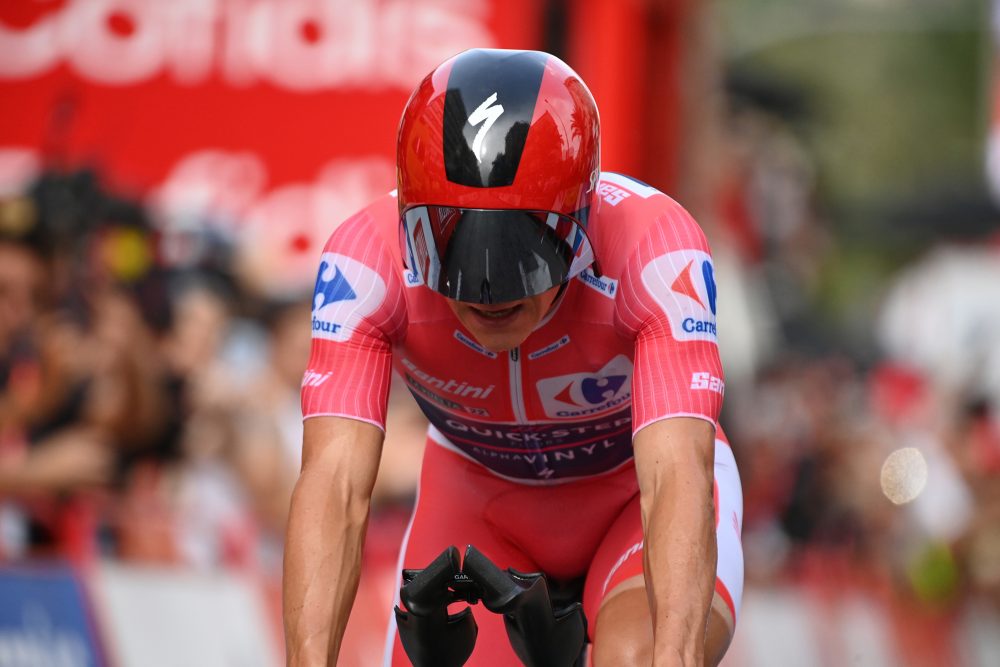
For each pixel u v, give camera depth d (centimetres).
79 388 2203
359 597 1980
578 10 2220
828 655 2548
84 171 2298
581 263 823
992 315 4228
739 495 971
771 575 2573
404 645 771
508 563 1035
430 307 894
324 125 2302
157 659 1847
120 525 1878
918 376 3622
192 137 2314
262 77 2309
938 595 2909
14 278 2225
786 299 4388
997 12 4534
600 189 921
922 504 3008
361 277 879
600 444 981
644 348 844
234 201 2306
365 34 2294
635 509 995
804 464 3131
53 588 1816
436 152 789
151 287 2264
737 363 3344
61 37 2323
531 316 817
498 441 982
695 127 2572
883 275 5966
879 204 4953
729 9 7050
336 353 866
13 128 2312
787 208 4538
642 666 811
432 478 1060
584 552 1041
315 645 772
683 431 801
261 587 2066
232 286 2289
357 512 826
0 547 1834
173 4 2323
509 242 784
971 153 7181
